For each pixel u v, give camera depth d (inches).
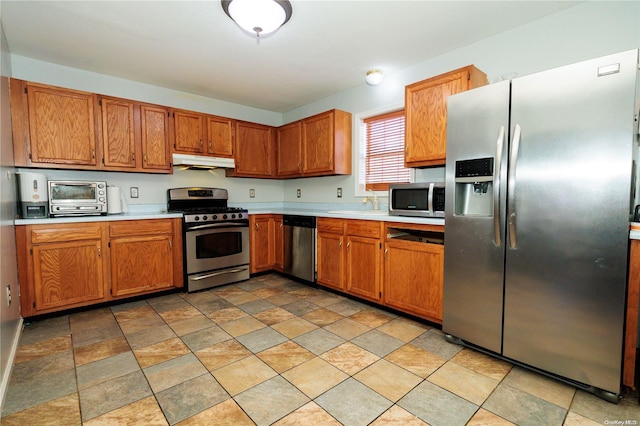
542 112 66.3
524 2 82.6
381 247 107.9
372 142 144.3
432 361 75.8
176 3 81.1
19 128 102.5
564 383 66.8
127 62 117.6
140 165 129.0
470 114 78.5
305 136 157.0
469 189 84.4
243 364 74.4
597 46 82.2
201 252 133.0
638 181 72.3
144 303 116.6
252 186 179.8
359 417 56.7
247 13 76.2
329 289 132.9
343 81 138.7
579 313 63.2
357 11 85.7
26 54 110.6
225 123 155.0
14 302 86.4
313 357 77.7
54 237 100.9
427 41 103.1
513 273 71.9
